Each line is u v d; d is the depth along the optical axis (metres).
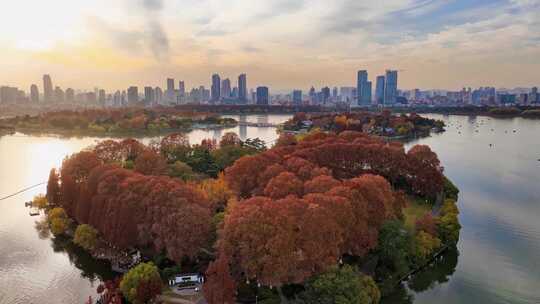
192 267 93.69
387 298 89.25
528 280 100.62
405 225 115.00
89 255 108.94
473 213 149.12
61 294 89.94
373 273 93.19
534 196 172.00
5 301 86.81
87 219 115.38
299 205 85.69
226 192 127.38
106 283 86.31
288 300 81.31
